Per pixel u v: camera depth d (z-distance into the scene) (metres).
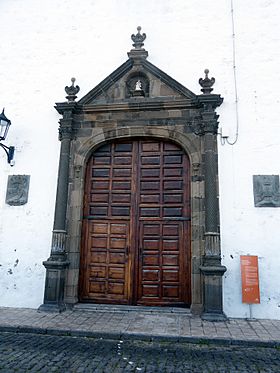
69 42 8.66
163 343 5.15
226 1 8.19
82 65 8.48
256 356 4.62
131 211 7.49
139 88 7.73
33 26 8.91
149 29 8.38
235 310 6.54
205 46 8.02
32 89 8.47
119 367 4.14
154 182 7.54
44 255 7.48
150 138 7.68
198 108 7.41
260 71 7.61
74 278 7.14
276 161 7.07
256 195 6.96
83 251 7.47
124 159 7.78
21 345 4.93
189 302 6.89
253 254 6.74
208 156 7.00
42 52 8.70
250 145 7.21
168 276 7.08
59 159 7.81
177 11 8.37
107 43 8.52
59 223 7.24
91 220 7.60
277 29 7.78
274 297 6.52
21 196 7.84
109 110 7.73
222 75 7.74
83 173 7.66
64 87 8.38
